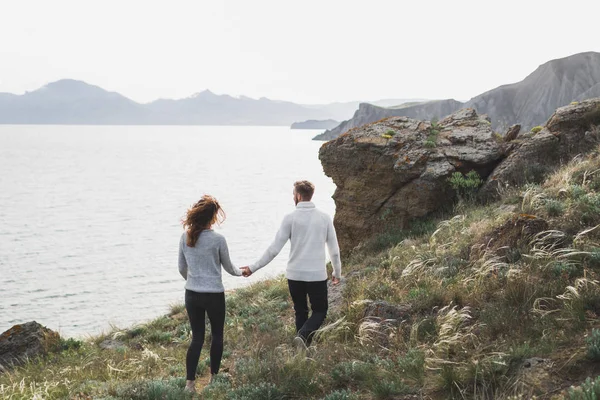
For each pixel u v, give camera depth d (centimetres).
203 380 675
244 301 1238
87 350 1042
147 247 6131
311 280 652
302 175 17088
